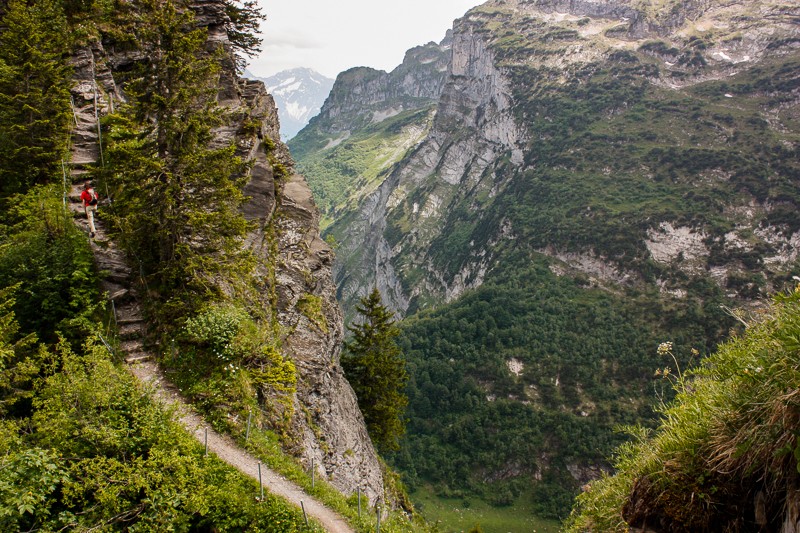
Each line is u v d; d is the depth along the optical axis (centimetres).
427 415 13162
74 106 2922
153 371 1994
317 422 2723
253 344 2248
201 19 3541
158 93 2142
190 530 1504
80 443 1512
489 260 18450
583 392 12200
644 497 864
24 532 1307
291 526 1572
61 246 2130
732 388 800
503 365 13300
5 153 2519
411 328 15550
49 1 3078
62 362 1764
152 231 2172
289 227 3425
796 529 604
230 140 3083
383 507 2912
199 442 1744
